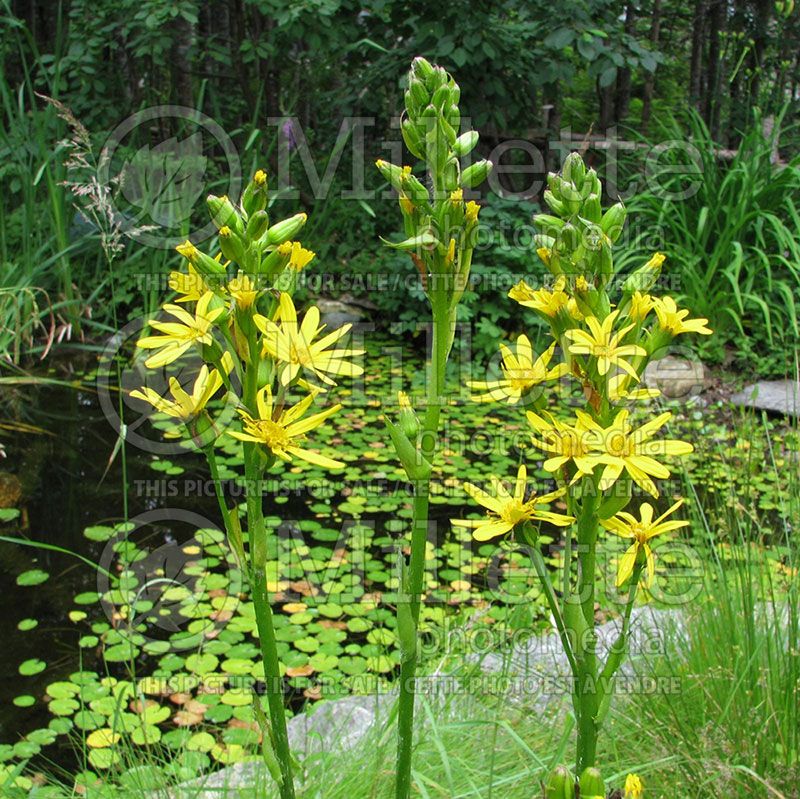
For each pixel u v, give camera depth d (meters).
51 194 5.60
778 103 6.79
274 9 5.65
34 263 5.66
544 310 1.20
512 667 2.52
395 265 5.82
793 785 1.93
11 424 4.64
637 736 2.22
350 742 2.32
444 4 5.63
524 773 1.87
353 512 3.96
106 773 2.47
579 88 8.59
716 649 2.33
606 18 5.86
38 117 5.70
